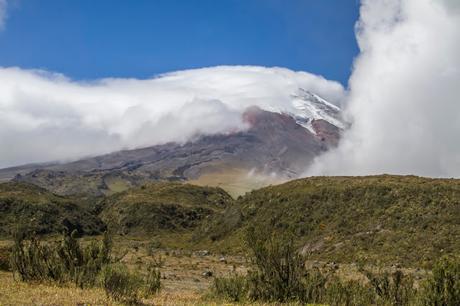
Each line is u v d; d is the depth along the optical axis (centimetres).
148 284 2698
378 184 9738
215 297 2427
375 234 7925
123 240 14650
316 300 2314
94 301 1877
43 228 13625
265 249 2406
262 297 2359
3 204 14250
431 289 2030
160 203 18975
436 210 7962
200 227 13912
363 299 2262
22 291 2064
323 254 8006
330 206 9694
